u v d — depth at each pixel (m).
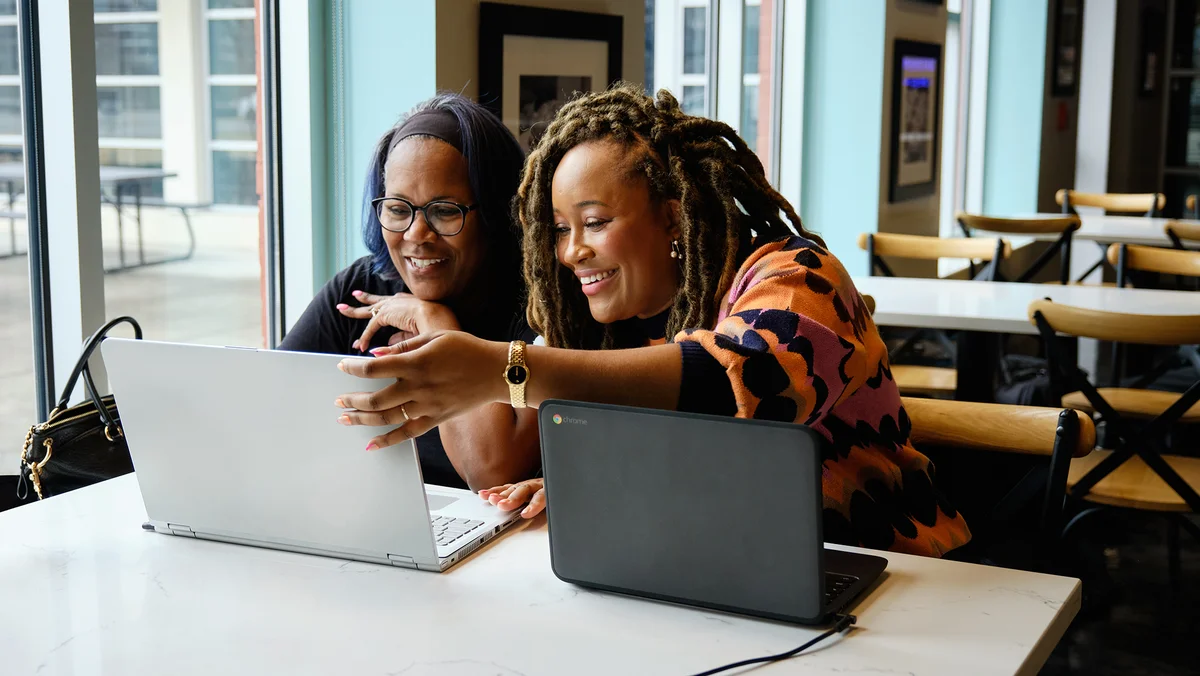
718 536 1.07
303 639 1.04
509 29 2.71
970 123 6.90
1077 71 7.60
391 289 1.87
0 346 2.04
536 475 1.65
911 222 5.21
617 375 1.15
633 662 0.98
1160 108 8.40
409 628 1.06
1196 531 2.56
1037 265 4.64
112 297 2.23
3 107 1.99
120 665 0.98
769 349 1.15
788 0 4.70
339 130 2.58
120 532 1.36
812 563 1.02
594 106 1.40
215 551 1.29
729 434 1.04
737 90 4.31
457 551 1.25
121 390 1.30
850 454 1.35
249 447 1.25
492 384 1.16
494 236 1.74
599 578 1.14
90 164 2.06
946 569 1.20
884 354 1.38
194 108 2.37
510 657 0.99
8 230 2.02
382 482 1.19
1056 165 7.38
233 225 2.51
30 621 1.09
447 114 1.72
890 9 4.68
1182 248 4.52
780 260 1.27
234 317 2.55
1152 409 3.08
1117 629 2.63
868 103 4.68
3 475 1.78
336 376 1.15
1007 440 1.66
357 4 2.53
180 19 2.32
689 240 1.35
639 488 1.10
